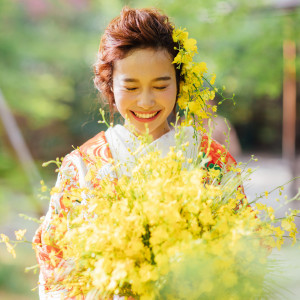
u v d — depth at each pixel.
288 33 5.02
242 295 1.01
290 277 1.09
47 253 1.30
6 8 6.91
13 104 6.34
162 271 0.95
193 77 1.37
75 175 1.39
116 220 1.02
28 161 4.75
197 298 1.01
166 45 1.28
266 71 5.34
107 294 1.06
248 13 5.00
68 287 1.11
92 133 9.27
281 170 8.77
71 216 1.15
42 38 7.29
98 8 8.07
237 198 1.15
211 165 1.39
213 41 5.19
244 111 11.94
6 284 3.86
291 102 8.41
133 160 1.35
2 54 6.84
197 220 1.04
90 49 7.61
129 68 1.25
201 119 1.37
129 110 1.31
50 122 8.41
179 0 4.78
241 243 0.99
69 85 8.29
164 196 1.01
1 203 4.50
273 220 1.05
